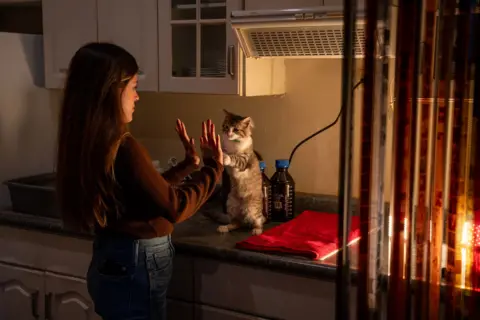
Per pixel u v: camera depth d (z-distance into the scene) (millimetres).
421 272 1176
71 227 1748
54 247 2260
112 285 1772
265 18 1875
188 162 1938
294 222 2172
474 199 1104
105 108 1621
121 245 1753
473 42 1062
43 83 2631
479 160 1086
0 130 2471
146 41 2291
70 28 2451
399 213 1155
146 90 2330
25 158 2594
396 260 1169
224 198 2277
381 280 1207
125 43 2340
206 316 1973
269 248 1840
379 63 1127
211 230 2117
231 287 1915
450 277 1153
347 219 1178
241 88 2135
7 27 2895
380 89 1137
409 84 1111
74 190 1679
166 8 2221
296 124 2418
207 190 1821
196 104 2611
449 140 1128
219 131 2572
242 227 2133
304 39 1940
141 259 1756
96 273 1812
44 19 2508
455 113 1091
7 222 2326
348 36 1116
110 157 1623
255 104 2488
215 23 2133
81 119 1631
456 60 1077
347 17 1110
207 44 2197
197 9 2170
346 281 1194
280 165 2223
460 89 1081
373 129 1137
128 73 1663
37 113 2627
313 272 1731
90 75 1623
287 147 2457
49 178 2619
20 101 2545
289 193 2227
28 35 2551
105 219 1696
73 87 1653
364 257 1173
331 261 1758
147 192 1665
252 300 1884
